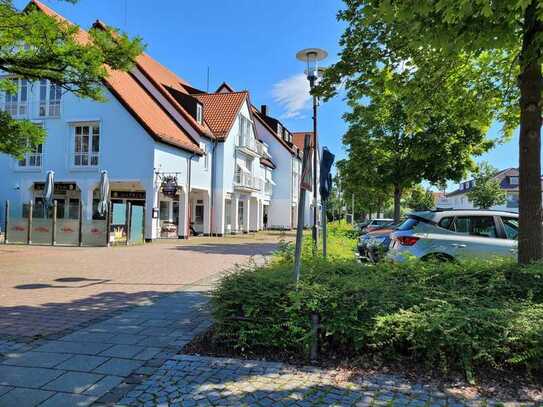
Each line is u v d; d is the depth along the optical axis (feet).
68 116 79.30
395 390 12.59
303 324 15.06
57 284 30.12
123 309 22.75
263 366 14.38
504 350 13.38
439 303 15.17
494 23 15.89
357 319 14.71
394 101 29.45
